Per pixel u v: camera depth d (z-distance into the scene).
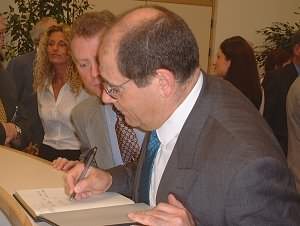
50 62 2.85
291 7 7.48
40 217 1.21
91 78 1.63
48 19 3.82
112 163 1.77
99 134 1.78
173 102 1.15
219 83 1.24
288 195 1.01
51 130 2.88
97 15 1.62
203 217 1.06
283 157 1.06
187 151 1.14
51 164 1.77
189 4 7.07
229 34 7.27
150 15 1.11
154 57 1.08
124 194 1.50
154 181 1.29
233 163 1.01
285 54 4.38
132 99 1.13
